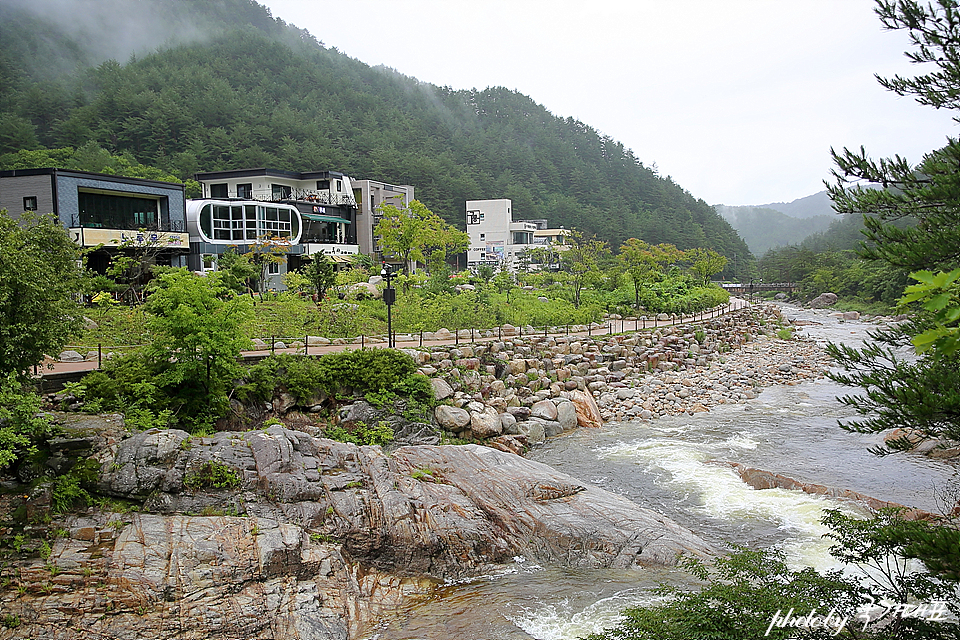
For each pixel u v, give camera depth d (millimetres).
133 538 13047
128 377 18578
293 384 21953
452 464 17969
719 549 15484
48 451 14000
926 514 16312
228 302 20062
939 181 10562
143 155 99625
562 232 110938
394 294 27578
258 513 14398
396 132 147625
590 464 22172
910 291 5500
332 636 12438
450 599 13977
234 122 115875
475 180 132500
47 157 78500
